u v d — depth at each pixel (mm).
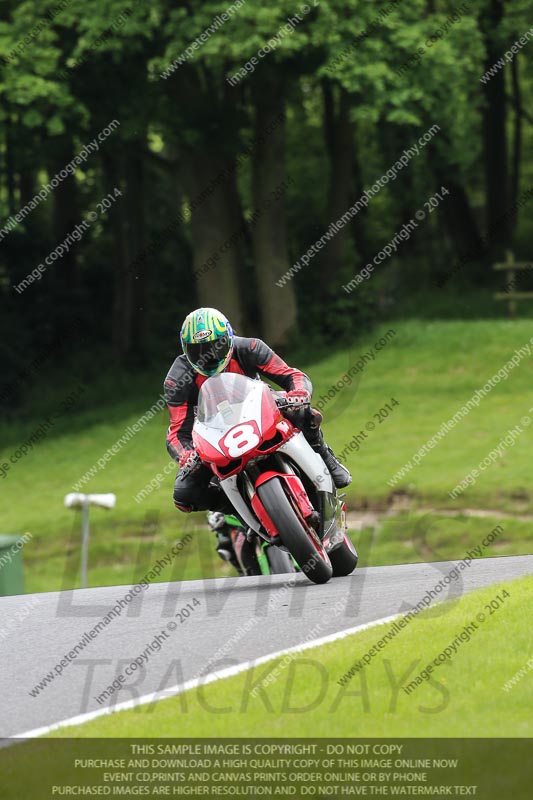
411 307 107250
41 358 101562
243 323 89938
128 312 106375
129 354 106125
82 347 114062
